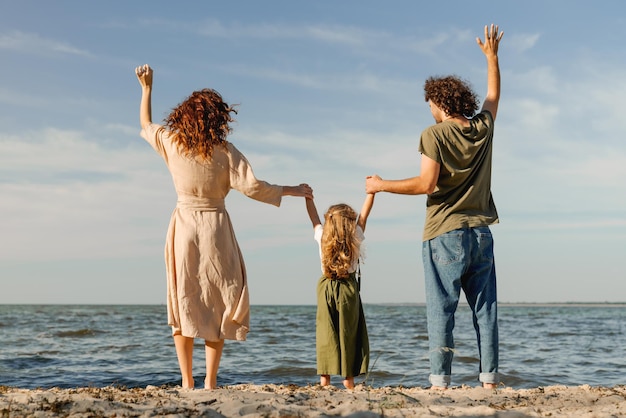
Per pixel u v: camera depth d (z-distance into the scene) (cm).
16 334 1819
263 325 2544
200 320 407
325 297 449
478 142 414
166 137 418
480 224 418
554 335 1938
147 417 317
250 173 412
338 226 443
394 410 336
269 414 321
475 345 1397
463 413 330
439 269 418
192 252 408
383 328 2314
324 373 448
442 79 428
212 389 400
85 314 4300
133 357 1170
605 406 371
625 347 1440
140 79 440
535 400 384
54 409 327
